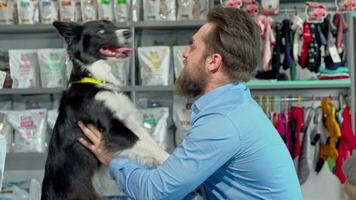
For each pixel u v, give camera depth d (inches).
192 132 48.5
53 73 117.4
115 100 74.8
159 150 73.1
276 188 49.0
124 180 51.0
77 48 80.3
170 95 127.6
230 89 50.9
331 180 127.5
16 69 118.7
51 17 117.3
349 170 55.1
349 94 119.4
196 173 46.9
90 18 116.1
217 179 50.4
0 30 120.3
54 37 129.0
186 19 116.1
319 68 117.6
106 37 80.7
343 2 115.3
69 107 73.8
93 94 74.3
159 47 116.9
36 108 126.3
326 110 117.3
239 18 51.8
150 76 116.3
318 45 116.6
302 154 119.8
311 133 120.5
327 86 116.9
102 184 72.8
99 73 79.2
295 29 116.8
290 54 117.0
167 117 120.0
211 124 47.3
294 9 124.0
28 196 117.6
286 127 119.4
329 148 117.9
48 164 74.5
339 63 115.6
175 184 46.8
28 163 130.3
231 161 48.5
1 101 128.0
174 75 119.2
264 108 123.6
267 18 115.2
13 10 118.9
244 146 47.5
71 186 71.1
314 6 115.6
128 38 87.1
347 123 115.0
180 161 47.4
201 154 46.8
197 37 53.4
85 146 71.7
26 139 117.3
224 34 50.8
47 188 73.4
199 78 52.7
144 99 127.6
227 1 113.5
